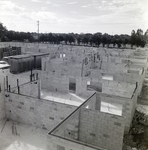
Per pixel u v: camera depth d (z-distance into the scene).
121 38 79.12
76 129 12.00
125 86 18.52
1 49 34.91
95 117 11.43
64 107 12.65
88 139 12.07
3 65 15.41
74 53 38.09
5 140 12.16
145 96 22.38
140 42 72.31
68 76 20.94
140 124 15.23
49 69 27.55
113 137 11.14
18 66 25.83
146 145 12.20
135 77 21.81
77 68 25.16
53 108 13.06
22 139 12.39
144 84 28.05
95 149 7.27
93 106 14.06
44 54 32.72
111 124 11.00
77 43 82.75
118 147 11.11
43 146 11.70
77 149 7.64
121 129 10.75
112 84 19.11
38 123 13.98
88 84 24.62
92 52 38.47
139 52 46.91
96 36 76.94
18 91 15.48
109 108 17.86
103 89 19.72
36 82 18.22
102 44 77.06
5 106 15.26
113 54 40.31
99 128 11.51
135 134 13.63
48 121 13.53
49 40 76.94
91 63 30.91
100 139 11.66
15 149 11.26
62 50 42.25
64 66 26.05
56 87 21.98
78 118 11.80
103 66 30.11
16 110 14.78
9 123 14.63
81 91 20.75
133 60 32.50
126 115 13.58
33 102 13.73
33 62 29.48
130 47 74.00
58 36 78.75
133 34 71.69
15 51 37.94
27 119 14.43
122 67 28.58
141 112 17.38
